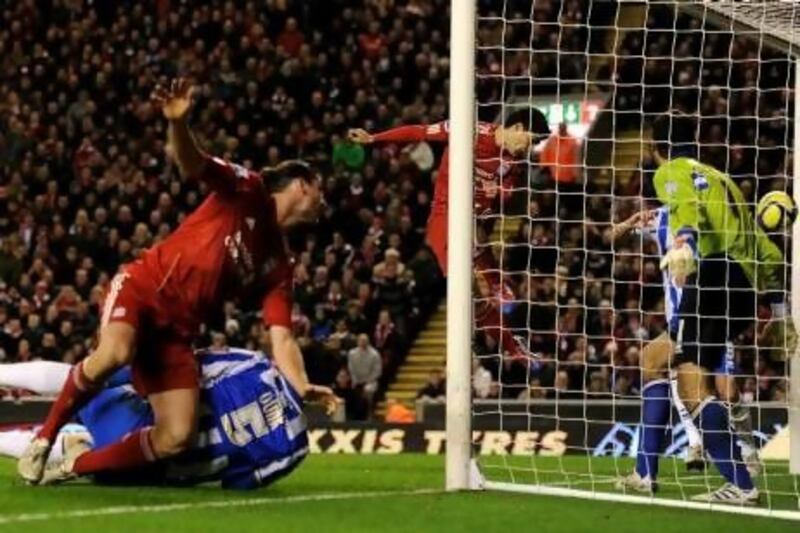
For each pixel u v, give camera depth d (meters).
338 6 70.31
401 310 56.53
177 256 21.62
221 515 18.73
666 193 23.03
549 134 30.52
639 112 29.66
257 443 22.09
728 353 23.39
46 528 17.11
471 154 23.19
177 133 20.56
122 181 64.25
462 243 23.11
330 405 21.86
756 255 23.41
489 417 36.41
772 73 59.66
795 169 29.20
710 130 58.50
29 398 41.41
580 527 18.73
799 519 20.77
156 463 22.09
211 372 22.23
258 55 69.25
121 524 17.59
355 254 58.34
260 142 64.81
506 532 18.03
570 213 53.53
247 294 22.27
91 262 59.03
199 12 71.62
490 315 30.73
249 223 21.75
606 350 49.28
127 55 71.12
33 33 73.62
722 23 29.00
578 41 64.25
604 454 35.91
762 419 34.62
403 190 61.03
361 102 65.38
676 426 29.61
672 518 20.11
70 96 70.19
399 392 56.56
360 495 21.84
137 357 21.75
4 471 25.39
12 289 58.78
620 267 51.44
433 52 67.81
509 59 63.44
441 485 24.14
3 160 67.88
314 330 55.25
